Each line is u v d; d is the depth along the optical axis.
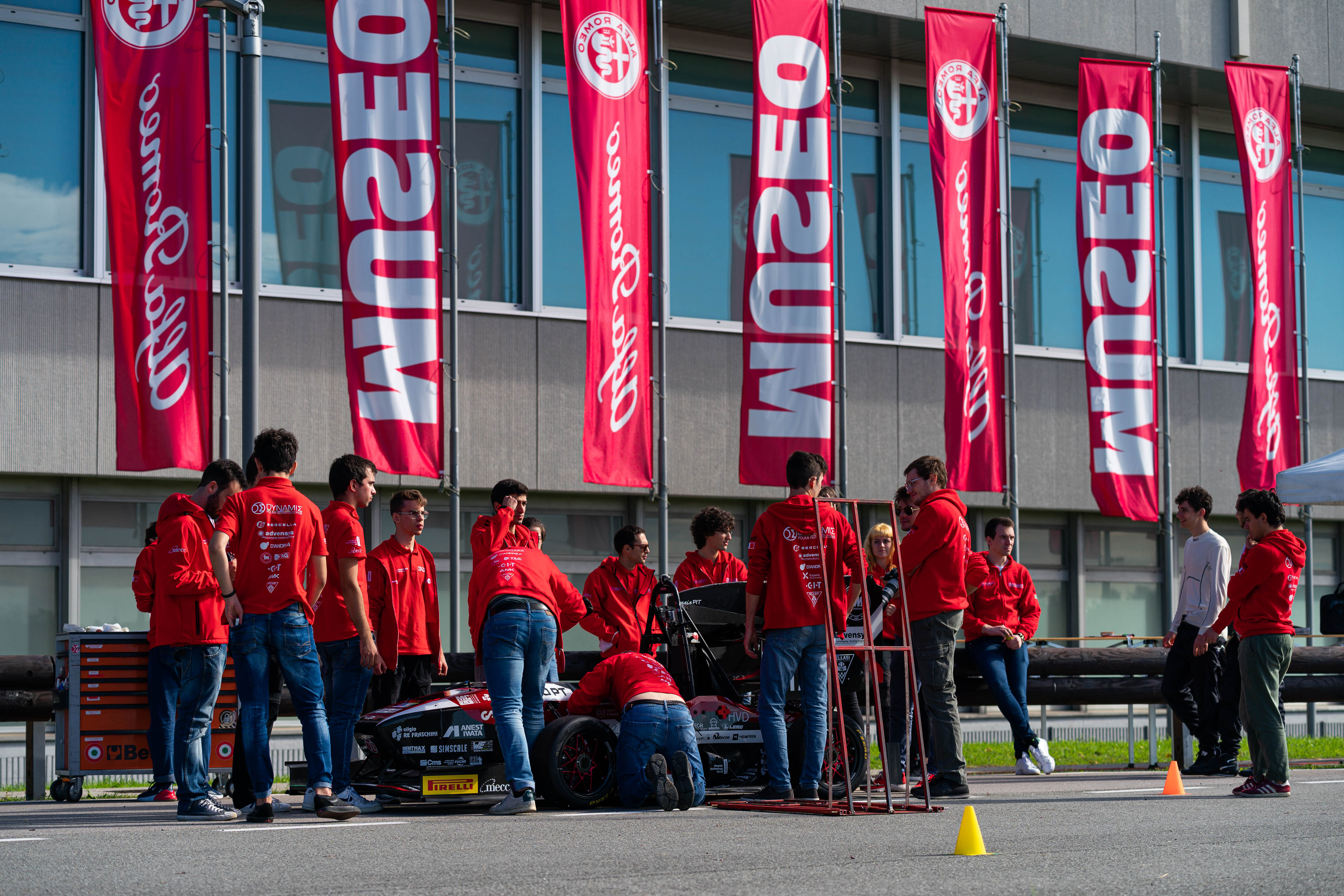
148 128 19.11
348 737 12.14
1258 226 25.77
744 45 27.02
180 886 7.54
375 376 19.81
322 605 12.14
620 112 21.06
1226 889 7.41
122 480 22.19
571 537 25.02
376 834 10.20
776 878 7.84
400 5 20.22
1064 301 29.48
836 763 13.84
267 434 11.37
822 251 21.72
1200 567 17.28
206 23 19.31
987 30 23.38
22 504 21.58
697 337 25.64
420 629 14.59
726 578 15.96
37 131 21.92
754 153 21.61
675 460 25.27
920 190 28.30
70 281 21.67
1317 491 19.05
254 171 16.89
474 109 24.84
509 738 12.05
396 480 23.52
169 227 19.12
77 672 14.19
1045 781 16.42
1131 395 24.31
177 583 12.04
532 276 24.84
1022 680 17.42
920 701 15.65
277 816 11.95
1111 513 24.06
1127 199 24.44
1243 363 31.27
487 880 7.79
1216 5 29.05
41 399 21.38
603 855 8.89
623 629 15.34
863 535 26.23
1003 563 17.38
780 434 21.44
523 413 24.33
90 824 11.39
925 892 7.33
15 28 21.84
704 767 13.30
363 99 20.03
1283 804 12.75
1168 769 18.81
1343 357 32.47
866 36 26.72
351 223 19.95
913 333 27.91
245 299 16.67
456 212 22.11
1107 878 7.84
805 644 12.44
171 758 13.75
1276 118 26.05
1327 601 24.92
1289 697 19.14
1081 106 24.42
